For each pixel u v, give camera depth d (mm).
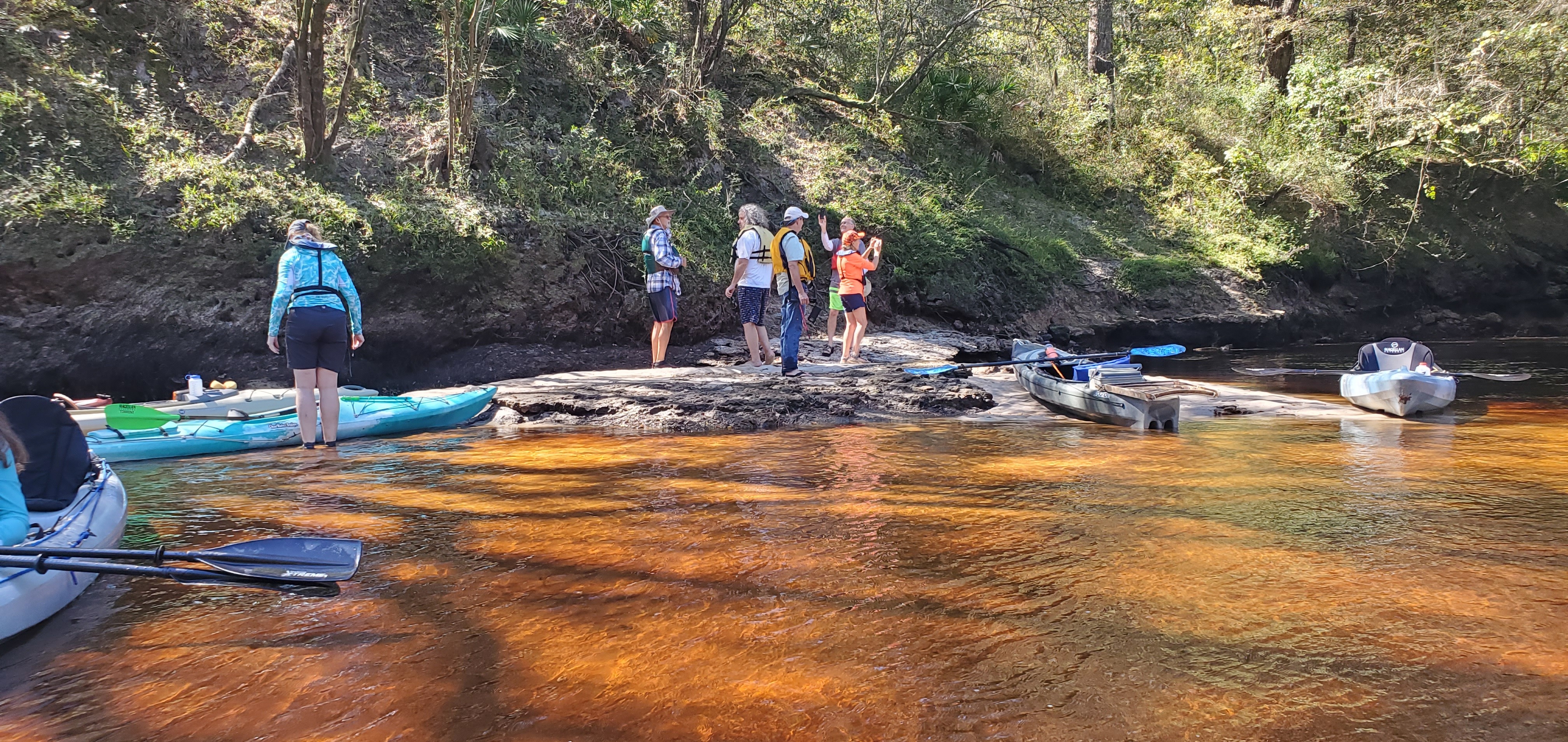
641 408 7945
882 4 17938
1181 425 7836
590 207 12570
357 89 11969
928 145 18844
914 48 18500
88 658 2914
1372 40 21688
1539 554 3832
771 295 14234
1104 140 21312
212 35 11188
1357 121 20281
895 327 14828
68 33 9906
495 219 11156
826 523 4398
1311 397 9672
